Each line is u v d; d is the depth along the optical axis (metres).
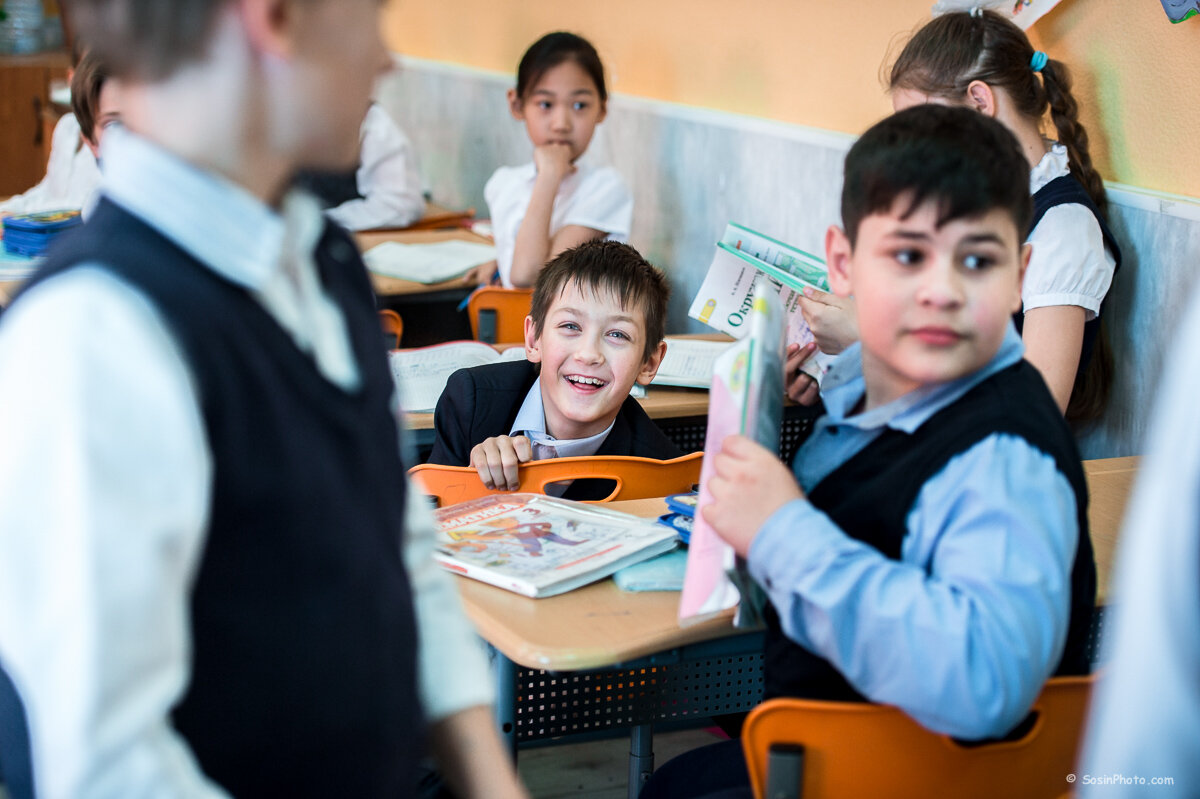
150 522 0.61
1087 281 2.07
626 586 1.30
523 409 1.99
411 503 0.96
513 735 1.40
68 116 3.80
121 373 0.60
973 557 0.97
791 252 2.28
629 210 3.43
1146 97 2.18
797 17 2.98
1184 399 0.57
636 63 3.70
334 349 0.77
